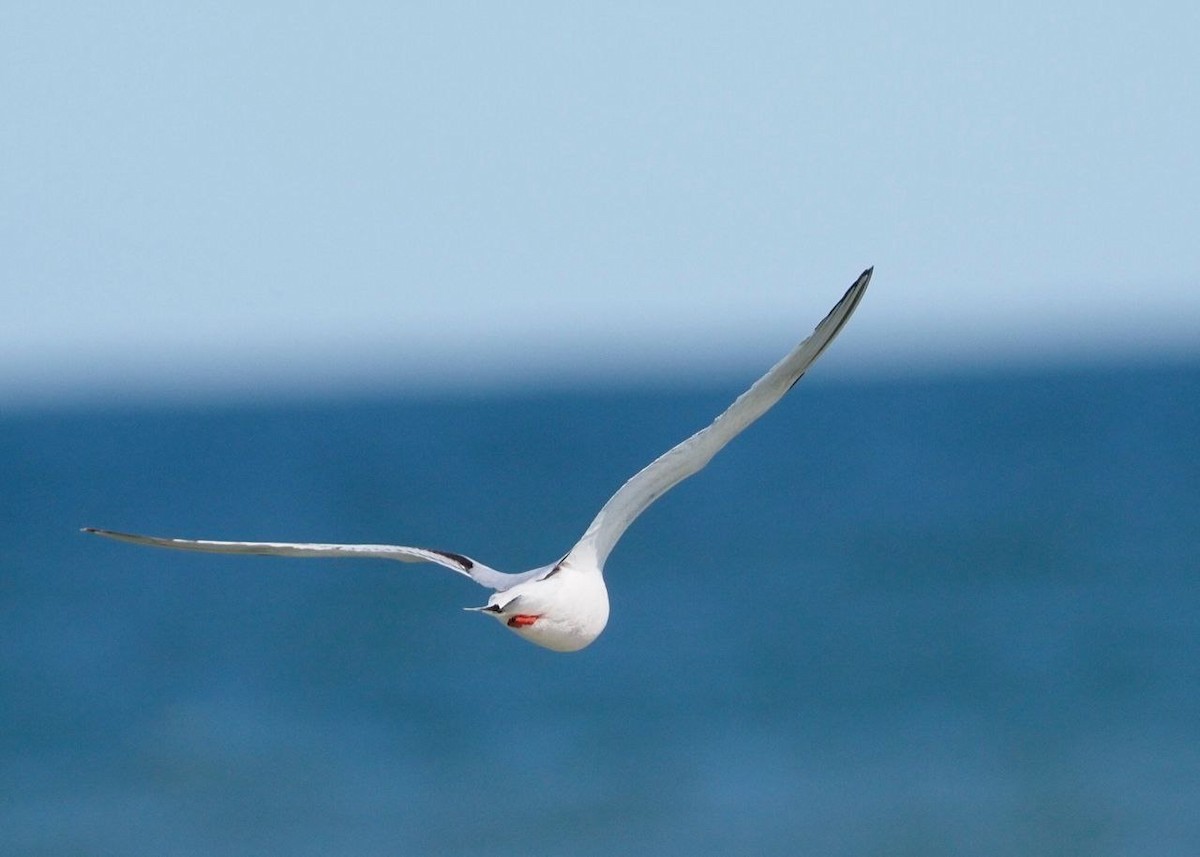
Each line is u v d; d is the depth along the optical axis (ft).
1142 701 117.08
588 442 401.70
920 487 253.85
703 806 98.48
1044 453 303.07
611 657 136.87
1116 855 88.33
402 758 111.24
